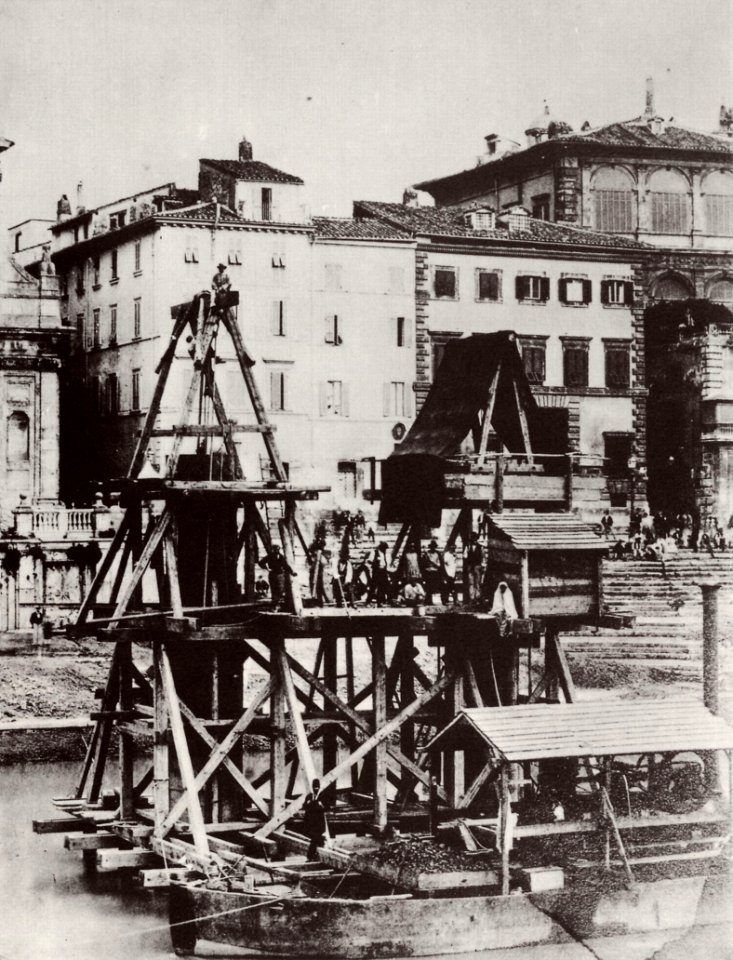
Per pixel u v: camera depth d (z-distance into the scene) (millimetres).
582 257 93000
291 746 44875
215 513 37594
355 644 66562
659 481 94500
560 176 95812
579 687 60188
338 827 37375
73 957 32219
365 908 31281
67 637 37406
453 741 35688
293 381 85062
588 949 31797
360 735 40906
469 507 40031
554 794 34938
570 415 92125
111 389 85500
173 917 32719
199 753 37531
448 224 91125
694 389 92312
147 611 38500
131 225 83062
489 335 39750
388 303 87750
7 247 77125
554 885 32000
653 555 78750
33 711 57438
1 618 65438
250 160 85062
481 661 38062
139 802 41000
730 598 72000
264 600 38094
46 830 39438
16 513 66375
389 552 70938
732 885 32938
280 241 84562
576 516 38344
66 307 90500
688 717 34219
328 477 85500
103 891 36906
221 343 83000
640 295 94625
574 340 92562
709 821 33688
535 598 37031
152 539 36375
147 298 82438
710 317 94125
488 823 34375
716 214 98938
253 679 60312
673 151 97500
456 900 31391
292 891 32250
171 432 37656
